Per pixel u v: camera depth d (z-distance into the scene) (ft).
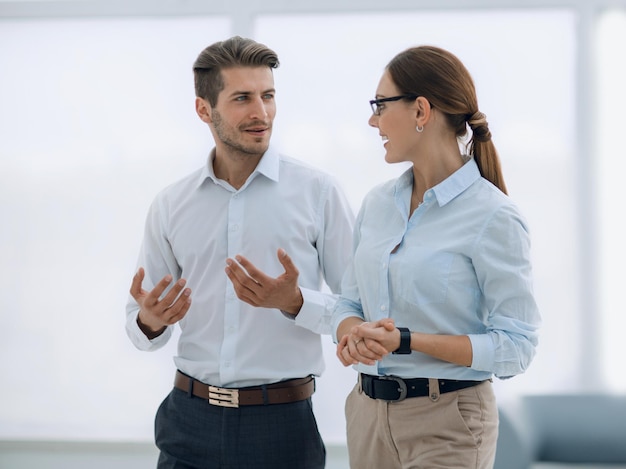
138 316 8.96
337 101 15.47
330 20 15.47
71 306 15.83
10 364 15.85
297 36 15.51
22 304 15.88
